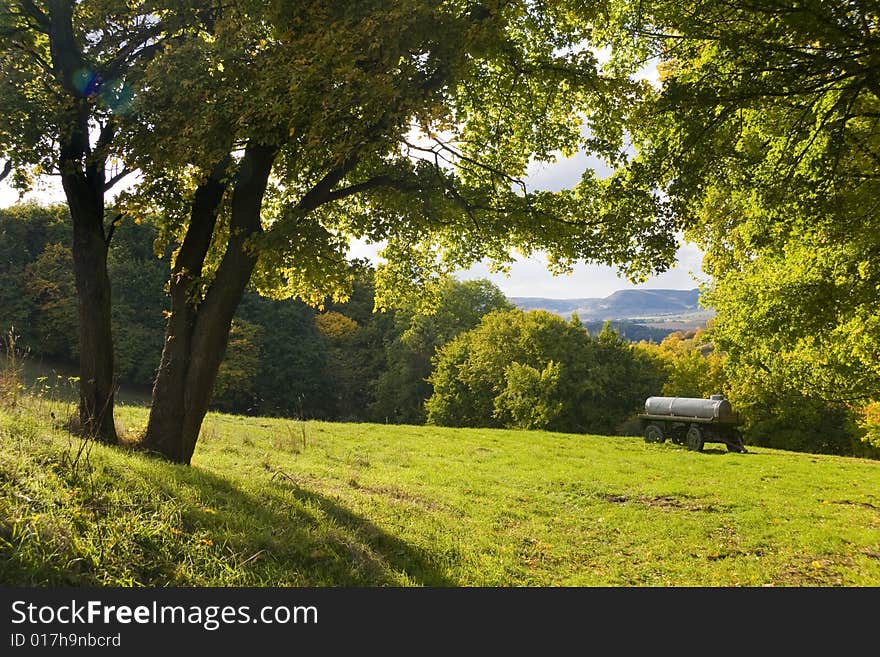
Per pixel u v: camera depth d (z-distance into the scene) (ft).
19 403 32.24
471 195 35.29
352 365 188.75
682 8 32.60
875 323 45.93
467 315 198.90
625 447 72.18
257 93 26.32
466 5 31.60
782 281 47.11
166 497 19.95
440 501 37.01
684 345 212.84
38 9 30.60
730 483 50.65
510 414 154.51
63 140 29.53
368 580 19.38
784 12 27.22
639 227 33.88
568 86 37.42
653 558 29.76
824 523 37.99
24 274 138.00
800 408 111.34
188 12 29.45
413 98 27.81
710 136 32.65
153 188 32.01
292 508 24.63
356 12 27.63
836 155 32.89
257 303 171.73
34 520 14.71
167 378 32.01
